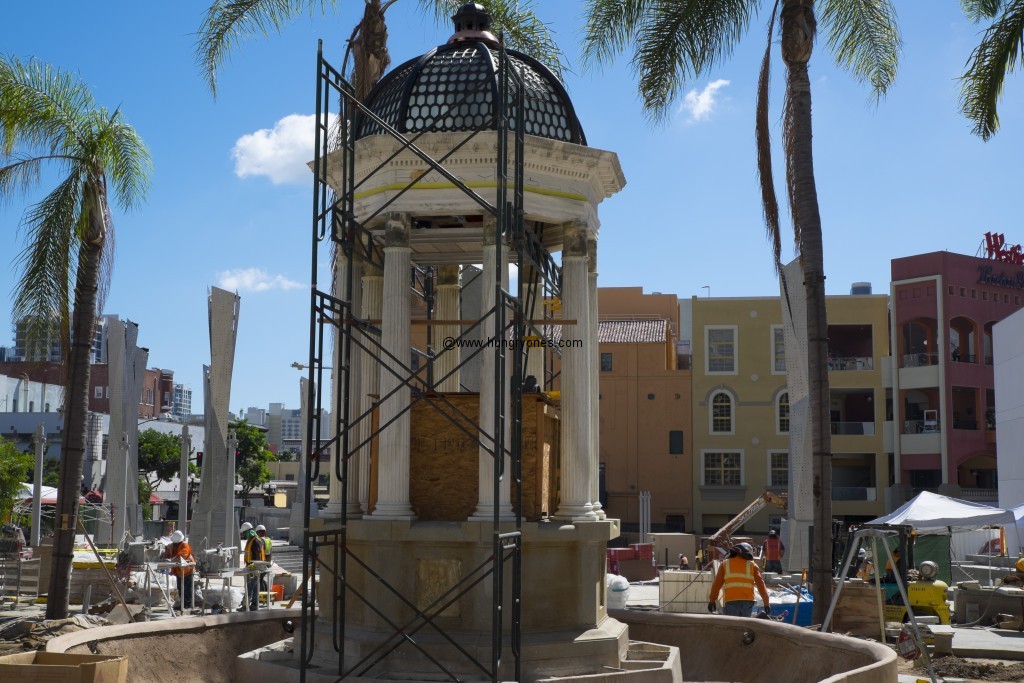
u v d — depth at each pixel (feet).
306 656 43.62
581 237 46.50
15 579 89.71
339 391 41.68
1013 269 205.46
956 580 98.68
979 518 80.23
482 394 43.06
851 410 215.51
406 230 44.52
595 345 49.85
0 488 130.11
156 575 76.69
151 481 284.20
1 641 60.80
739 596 53.31
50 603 68.49
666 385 214.48
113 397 114.83
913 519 80.84
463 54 47.47
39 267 67.51
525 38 75.82
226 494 109.40
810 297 69.31
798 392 96.68
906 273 203.62
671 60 69.67
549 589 42.83
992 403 202.49
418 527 41.86
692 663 50.14
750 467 209.77
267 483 294.46
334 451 46.98
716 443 211.41
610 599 79.30
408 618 41.96
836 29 78.48
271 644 47.26
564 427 45.11
